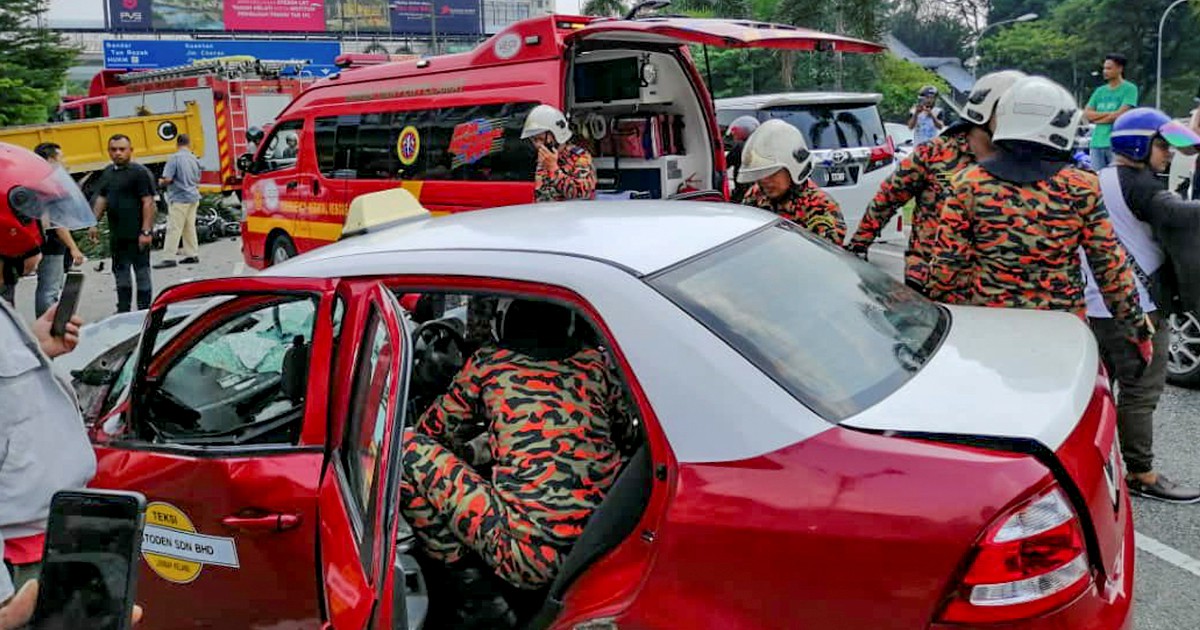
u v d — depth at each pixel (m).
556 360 2.80
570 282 2.54
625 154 7.68
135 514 1.44
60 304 2.46
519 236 2.89
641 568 2.25
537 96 7.00
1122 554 2.39
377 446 1.95
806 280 2.83
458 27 75.19
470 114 7.51
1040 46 68.75
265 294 2.92
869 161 9.88
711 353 2.32
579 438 2.71
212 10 69.12
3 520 2.15
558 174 6.73
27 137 16.25
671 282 2.53
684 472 2.22
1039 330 2.87
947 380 2.43
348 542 1.97
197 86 20.70
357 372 2.31
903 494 2.04
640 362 2.36
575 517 2.62
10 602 1.88
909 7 45.84
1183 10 63.78
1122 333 4.37
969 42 66.38
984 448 2.09
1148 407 4.42
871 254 10.98
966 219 3.81
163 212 17.89
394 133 8.29
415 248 2.91
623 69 7.46
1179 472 4.72
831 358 2.45
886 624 2.02
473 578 2.96
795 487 2.12
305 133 9.42
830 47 6.16
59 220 2.39
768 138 4.78
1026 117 3.62
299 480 2.68
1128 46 66.19
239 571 2.78
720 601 2.15
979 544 1.97
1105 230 3.71
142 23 67.69
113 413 3.21
